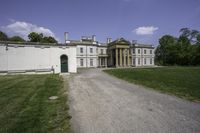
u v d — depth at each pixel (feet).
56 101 25.95
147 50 208.13
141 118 18.47
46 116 19.08
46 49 82.58
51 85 41.70
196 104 23.67
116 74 72.33
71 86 41.04
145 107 22.59
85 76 66.90
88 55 169.78
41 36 175.42
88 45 170.09
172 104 23.82
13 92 32.71
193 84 40.81
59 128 16.03
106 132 15.19
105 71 93.20
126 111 21.06
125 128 15.94
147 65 207.72
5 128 15.74
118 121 17.75
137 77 58.23
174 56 231.91
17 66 76.38
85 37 180.14
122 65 182.70
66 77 62.23
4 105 23.36
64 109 21.88
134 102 25.31
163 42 253.24
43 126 16.34
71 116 19.33
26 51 78.28
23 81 49.08
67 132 15.21
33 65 79.56
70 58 87.76
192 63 215.51
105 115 19.71
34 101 25.72
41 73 80.48
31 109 21.58
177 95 29.37
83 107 23.07
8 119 18.02
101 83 46.44
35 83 44.96
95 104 24.58
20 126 16.20
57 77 61.26
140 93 31.96
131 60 198.18
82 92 33.60
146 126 16.26
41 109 21.62
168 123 16.89
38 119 18.11
